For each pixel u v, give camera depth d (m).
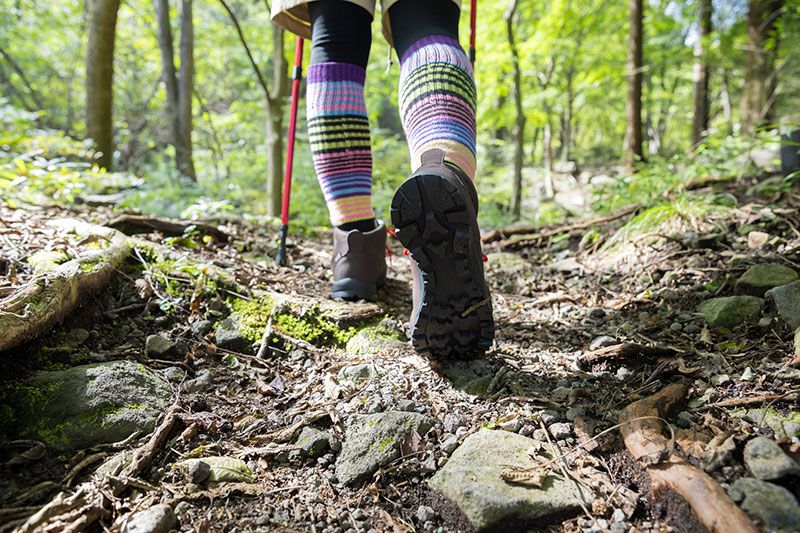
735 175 3.49
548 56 10.50
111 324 1.57
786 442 1.01
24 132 3.77
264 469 1.12
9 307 1.27
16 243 1.75
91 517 0.95
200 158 9.48
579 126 26.06
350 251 1.85
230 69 12.96
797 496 0.91
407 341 1.65
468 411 1.28
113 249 1.78
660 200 2.95
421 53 1.47
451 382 1.41
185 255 1.94
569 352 1.56
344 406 1.31
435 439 1.19
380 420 1.22
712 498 0.89
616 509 0.97
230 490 1.05
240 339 1.60
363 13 1.70
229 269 2.01
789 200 2.44
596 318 1.80
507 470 1.04
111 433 1.17
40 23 10.40
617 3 10.73
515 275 2.48
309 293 1.95
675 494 0.94
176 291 1.74
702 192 3.08
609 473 1.05
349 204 1.83
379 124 12.20
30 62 11.10
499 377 1.41
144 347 1.51
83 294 1.54
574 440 1.15
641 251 2.32
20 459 1.07
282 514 1.01
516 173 7.21
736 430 1.07
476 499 0.98
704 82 10.77
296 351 1.59
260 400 1.37
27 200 2.58
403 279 2.29
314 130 1.77
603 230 2.87
